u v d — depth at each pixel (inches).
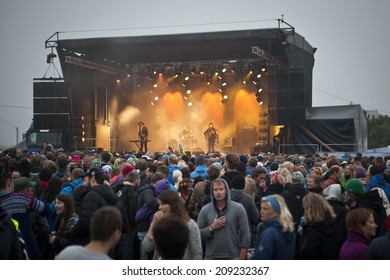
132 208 362.9
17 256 234.7
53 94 1334.9
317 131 1387.8
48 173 378.6
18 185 291.4
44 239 311.9
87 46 1330.0
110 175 476.4
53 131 1333.7
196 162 468.8
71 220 313.0
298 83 1336.1
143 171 432.1
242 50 1441.9
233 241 268.8
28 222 283.9
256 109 1624.0
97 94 1471.5
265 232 233.8
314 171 423.8
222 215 270.7
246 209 314.7
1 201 279.7
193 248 246.1
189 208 345.7
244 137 1614.2
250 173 484.1
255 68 1470.2
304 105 1332.4
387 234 208.8
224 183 272.7
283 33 1264.8
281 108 1354.6
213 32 1282.0
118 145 1577.3
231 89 1652.3
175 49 1437.0
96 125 1448.1
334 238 252.8
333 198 300.5
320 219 253.1
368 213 227.8
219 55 1510.8
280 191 362.6
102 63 1471.5
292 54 1380.4
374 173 380.8
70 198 315.9
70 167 439.8
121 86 1578.5
